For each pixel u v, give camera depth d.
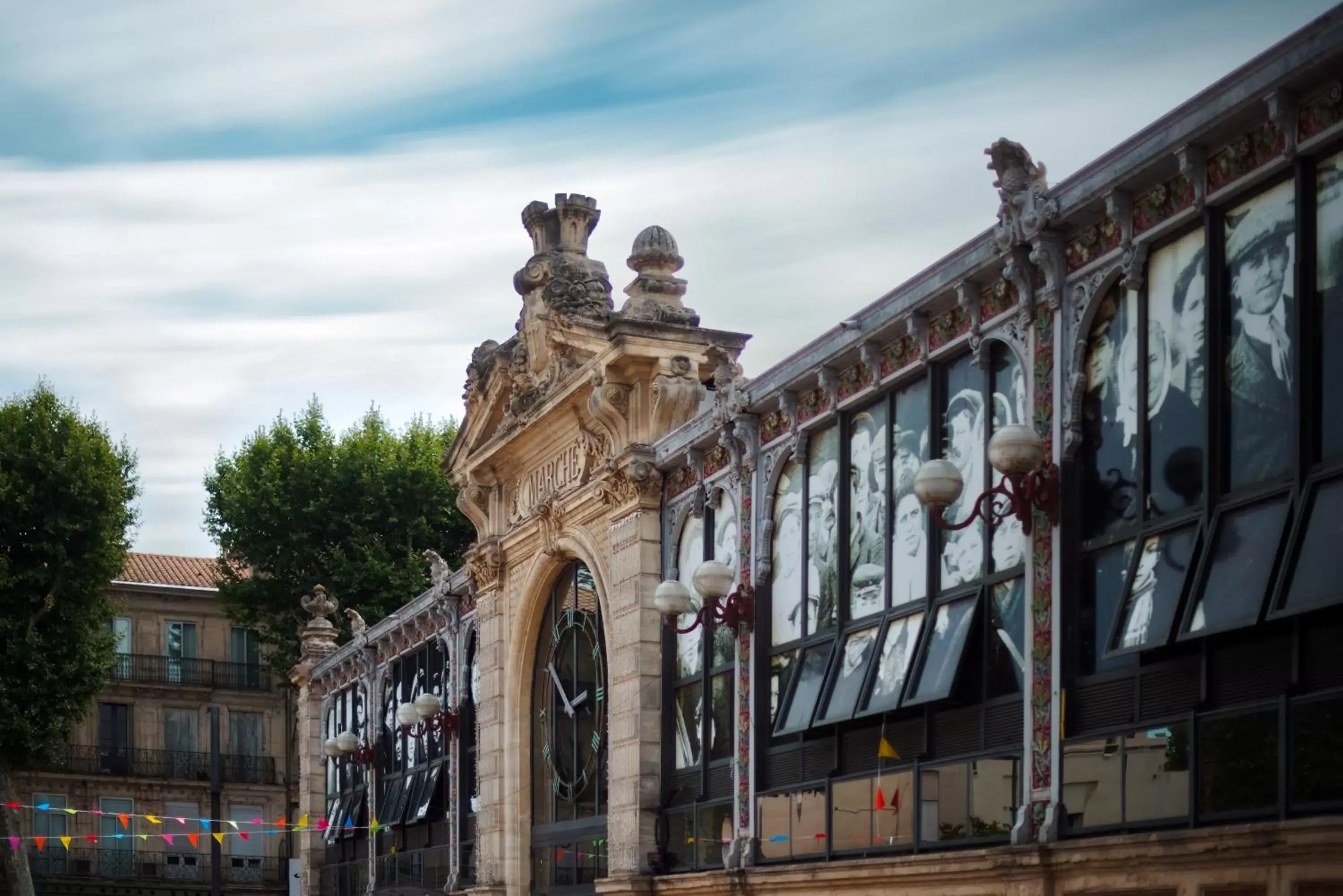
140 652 67.00
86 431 53.09
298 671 47.50
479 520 33.78
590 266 30.11
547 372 30.33
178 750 66.56
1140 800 16.16
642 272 27.42
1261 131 15.30
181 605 68.06
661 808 26.30
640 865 26.11
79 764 64.38
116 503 52.38
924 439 20.38
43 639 50.28
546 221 30.69
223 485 59.69
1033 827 17.50
